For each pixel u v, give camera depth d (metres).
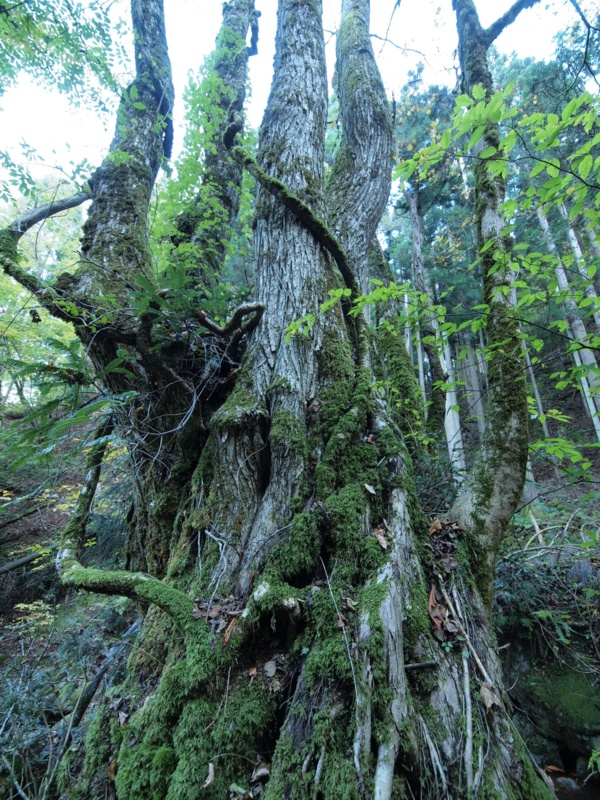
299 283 2.79
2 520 6.69
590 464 2.38
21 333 5.09
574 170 1.83
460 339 9.17
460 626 1.72
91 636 3.66
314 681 1.49
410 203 7.62
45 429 2.12
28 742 2.44
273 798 1.24
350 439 2.25
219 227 4.76
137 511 3.09
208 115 5.27
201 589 1.97
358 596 1.70
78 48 3.67
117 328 2.57
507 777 1.30
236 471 2.24
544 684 2.95
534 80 7.07
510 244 2.63
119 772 1.51
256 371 2.56
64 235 5.08
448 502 3.35
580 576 3.25
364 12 5.10
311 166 3.25
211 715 1.54
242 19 6.24
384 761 1.22
